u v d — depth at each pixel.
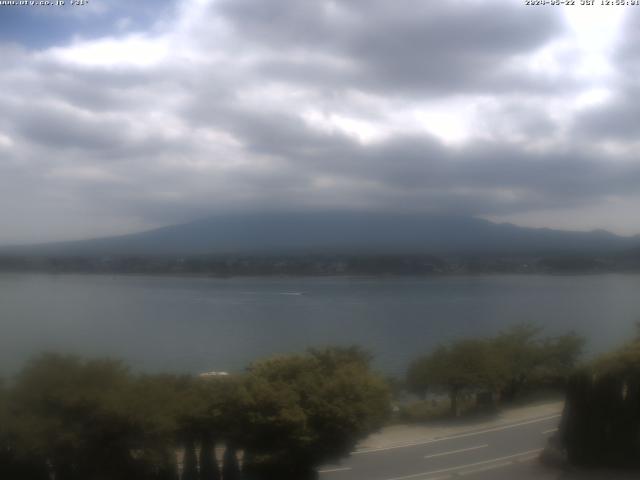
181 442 13.94
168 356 29.25
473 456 17.31
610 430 15.62
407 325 49.25
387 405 16.58
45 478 12.44
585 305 54.56
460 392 25.30
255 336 43.62
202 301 74.75
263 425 14.08
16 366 14.16
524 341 27.69
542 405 24.25
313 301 75.44
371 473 15.90
